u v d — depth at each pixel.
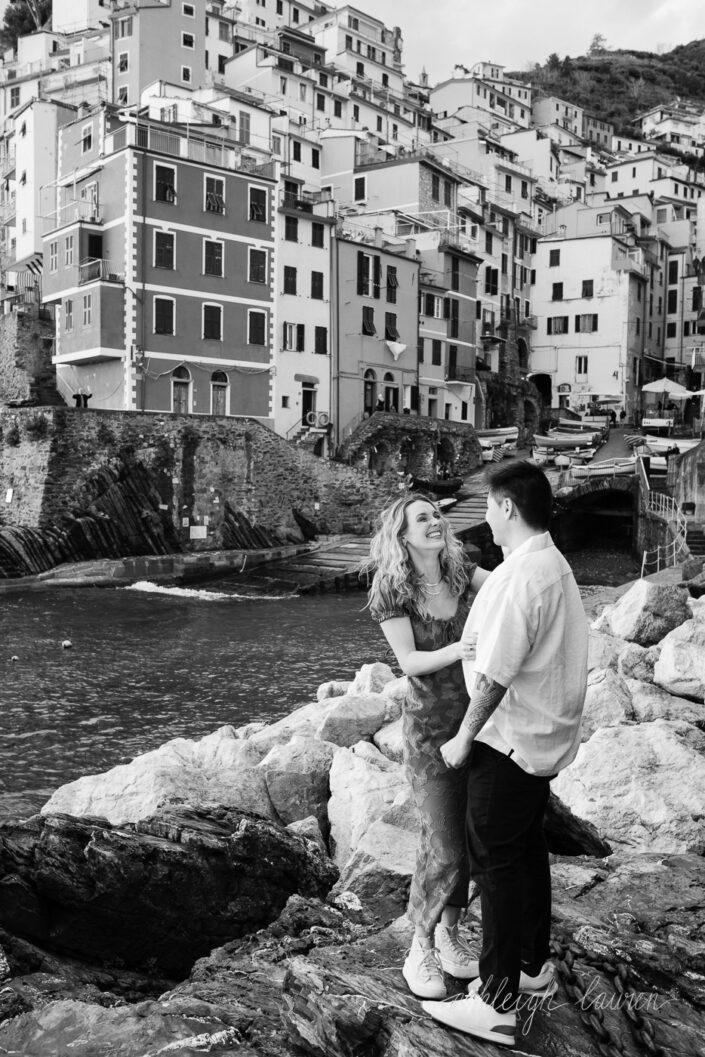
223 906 5.41
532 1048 3.66
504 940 3.66
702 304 83.75
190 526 38.59
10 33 98.38
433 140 91.44
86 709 16.91
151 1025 3.94
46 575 33.12
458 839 4.09
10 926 5.30
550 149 95.31
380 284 53.94
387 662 21.69
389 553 4.16
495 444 57.44
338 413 51.25
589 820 6.52
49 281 45.53
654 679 9.48
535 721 3.66
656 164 101.88
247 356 46.41
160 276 42.75
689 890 5.15
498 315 72.25
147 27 69.06
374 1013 3.76
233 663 21.38
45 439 35.53
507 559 3.76
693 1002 4.08
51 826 5.51
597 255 75.50
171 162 42.94
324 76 78.88
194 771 7.30
